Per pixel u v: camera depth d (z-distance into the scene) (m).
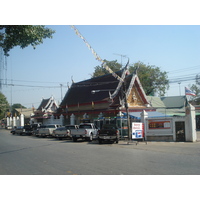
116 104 30.91
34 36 12.91
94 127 24.16
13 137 33.53
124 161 10.80
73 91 42.66
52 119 44.34
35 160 11.70
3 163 11.06
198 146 16.58
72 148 16.95
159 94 52.19
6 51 13.56
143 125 21.77
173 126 20.44
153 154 13.05
